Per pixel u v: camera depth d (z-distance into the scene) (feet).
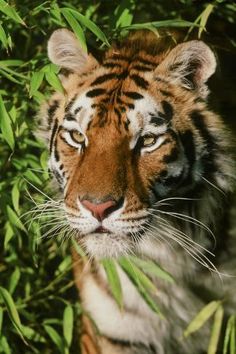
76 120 21.65
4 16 22.84
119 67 22.47
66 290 27.86
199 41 21.88
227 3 26.30
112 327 23.70
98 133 21.06
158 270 22.26
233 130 23.16
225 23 26.71
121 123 21.11
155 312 22.98
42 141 23.22
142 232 21.63
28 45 26.81
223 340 24.58
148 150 21.30
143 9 26.48
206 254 23.45
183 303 23.99
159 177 21.39
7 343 23.62
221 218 23.36
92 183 20.40
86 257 23.45
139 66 22.52
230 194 23.30
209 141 22.29
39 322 27.22
